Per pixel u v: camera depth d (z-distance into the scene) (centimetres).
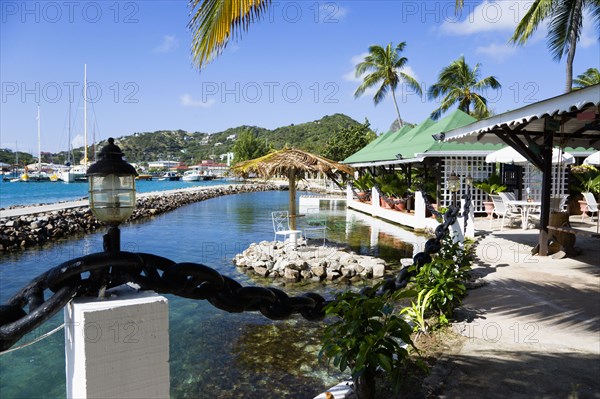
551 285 602
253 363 461
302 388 405
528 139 829
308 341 521
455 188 1077
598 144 1014
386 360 263
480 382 324
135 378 130
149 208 2220
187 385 414
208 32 407
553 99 553
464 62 3234
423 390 312
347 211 2238
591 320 459
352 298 292
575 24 1441
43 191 4791
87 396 122
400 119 3572
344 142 4116
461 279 576
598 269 698
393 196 1831
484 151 1491
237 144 7469
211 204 2947
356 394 290
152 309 132
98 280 134
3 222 1383
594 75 2759
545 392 308
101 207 141
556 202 883
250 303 183
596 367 348
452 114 1681
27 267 1005
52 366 476
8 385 436
